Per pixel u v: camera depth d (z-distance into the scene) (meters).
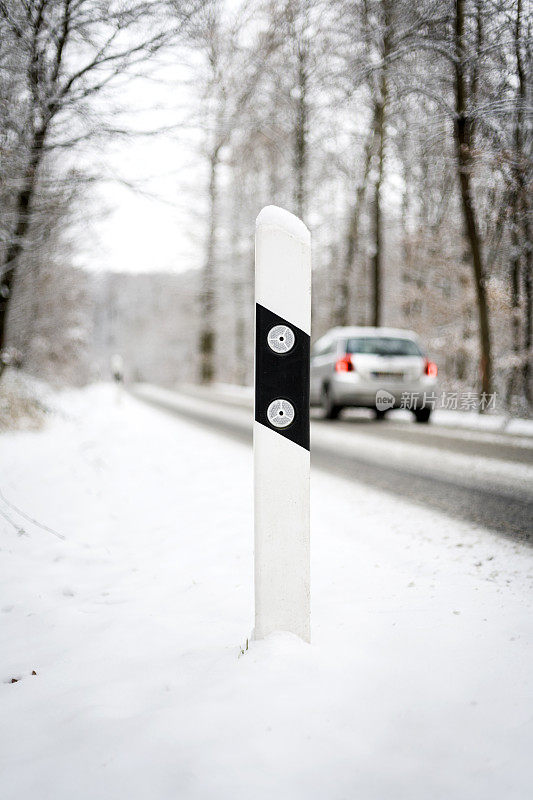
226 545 3.82
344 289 23.55
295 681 1.93
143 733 1.72
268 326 2.12
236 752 1.60
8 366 10.68
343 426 11.25
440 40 6.09
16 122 5.18
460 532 4.09
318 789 1.47
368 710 1.79
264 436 2.16
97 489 5.75
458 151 7.36
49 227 6.99
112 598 3.02
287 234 2.10
